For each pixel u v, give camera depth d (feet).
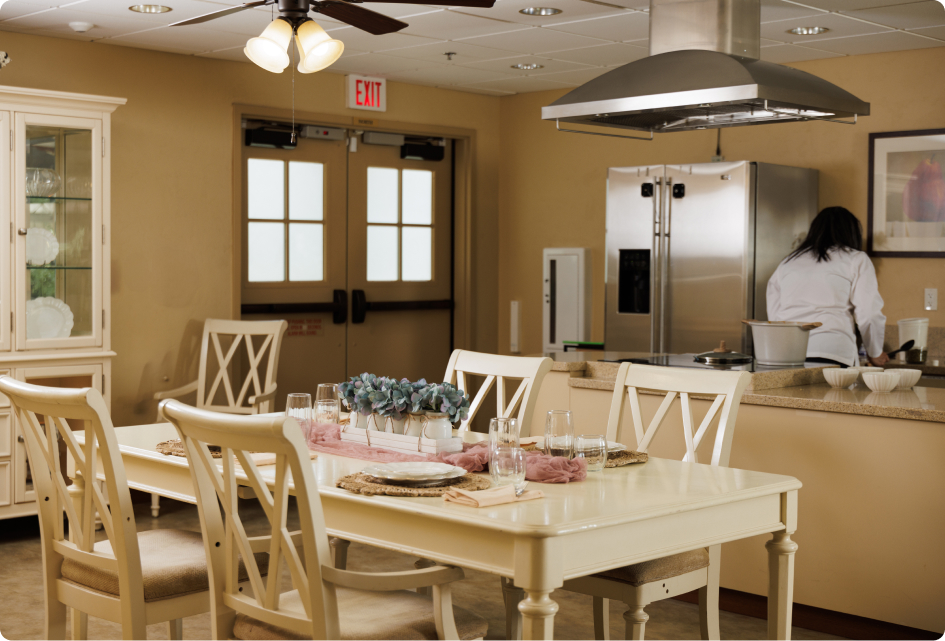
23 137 14.66
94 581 8.27
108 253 15.61
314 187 19.89
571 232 21.33
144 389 17.33
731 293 16.90
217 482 7.13
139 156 17.07
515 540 6.37
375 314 20.95
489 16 14.67
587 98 12.80
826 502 11.28
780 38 15.88
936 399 11.27
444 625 7.04
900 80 16.84
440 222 22.02
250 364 17.31
